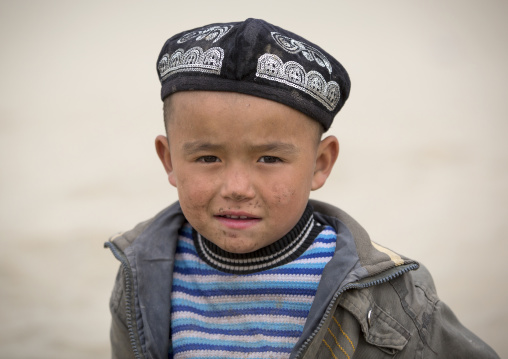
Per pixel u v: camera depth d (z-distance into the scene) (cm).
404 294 205
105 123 772
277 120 183
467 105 789
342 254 196
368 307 195
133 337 201
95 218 560
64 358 402
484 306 440
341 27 1050
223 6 1149
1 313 446
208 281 206
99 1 1195
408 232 525
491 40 994
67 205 586
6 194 611
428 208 563
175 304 207
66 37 1051
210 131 182
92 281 481
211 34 189
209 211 190
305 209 208
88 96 854
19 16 1120
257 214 188
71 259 506
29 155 692
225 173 186
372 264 195
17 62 962
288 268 201
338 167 638
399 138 706
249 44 180
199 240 212
